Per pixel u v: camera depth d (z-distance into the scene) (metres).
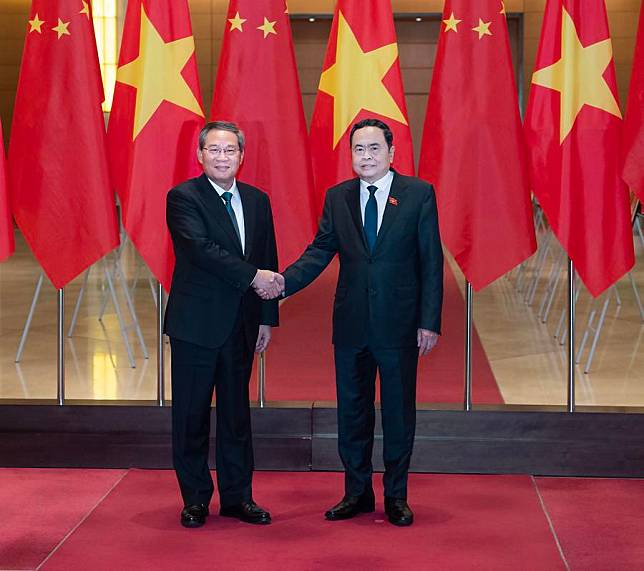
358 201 4.55
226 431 4.54
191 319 4.44
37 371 7.24
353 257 4.49
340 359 4.54
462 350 8.14
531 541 4.25
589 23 5.21
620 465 5.21
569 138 5.24
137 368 7.38
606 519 4.53
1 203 5.29
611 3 20.28
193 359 4.46
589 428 5.23
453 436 5.28
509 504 4.75
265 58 5.30
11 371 7.24
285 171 5.31
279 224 5.33
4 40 21.02
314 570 3.93
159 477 5.20
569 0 5.21
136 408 5.36
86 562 4.02
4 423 5.38
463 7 5.25
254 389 6.73
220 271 4.35
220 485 4.56
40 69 5.30
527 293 11.08
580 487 5.03
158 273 5.32
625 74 20.44
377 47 5.30
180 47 5.31
